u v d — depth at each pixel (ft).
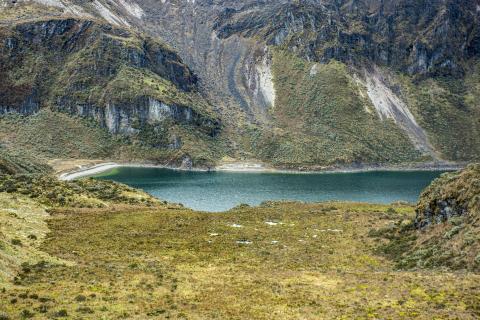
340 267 209.97
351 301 147.64
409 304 142.61
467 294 148.25
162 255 220.84
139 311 133.49
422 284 162.61
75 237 245.45
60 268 177.47
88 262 194.29
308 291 158.92
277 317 132.57
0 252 173.47
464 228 216.95
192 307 139.44
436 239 229.45
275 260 221.25
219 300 147.23
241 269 195.72
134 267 189.06
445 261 198.08
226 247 248.11
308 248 254.88
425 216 259.80
